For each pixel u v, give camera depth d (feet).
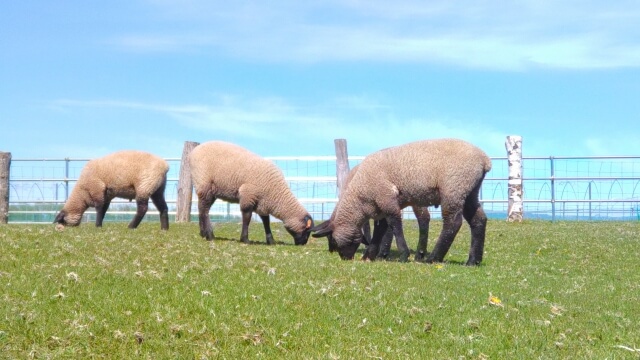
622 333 26.81
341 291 30.94
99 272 31.76
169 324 24.72
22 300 26.58
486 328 26.81
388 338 25.23
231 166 56.85
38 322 24.12
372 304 29.32
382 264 42.04
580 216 96.37
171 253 39.19
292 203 57.52
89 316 24.84
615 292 36.73
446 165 43.47
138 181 64.28
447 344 24.84
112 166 64.64
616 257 51.72
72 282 29.55
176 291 29.04
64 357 21.83
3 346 22.11
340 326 26.17
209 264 35.63
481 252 46.42
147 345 23.04
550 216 96.43
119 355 22.30
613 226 75.56
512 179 83.20
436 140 44.98
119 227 65.72
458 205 43.60
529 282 38.60
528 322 27.84
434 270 40.37
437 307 29.58
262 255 41.73
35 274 30.96
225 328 24.70
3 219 76.43
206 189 57.47
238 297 28.76
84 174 65.72
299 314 27.07
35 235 43.50
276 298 28.99
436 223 76.59
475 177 43.75
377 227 47.83
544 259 50.44
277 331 25.03
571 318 28.99
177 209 85.51
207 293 28.71
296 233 57.82
